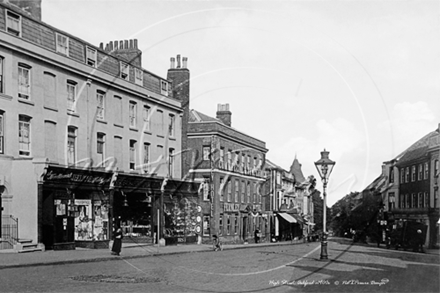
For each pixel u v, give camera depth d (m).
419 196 33.34
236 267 14.48
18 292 9.80
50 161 21.56
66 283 11.02
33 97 21.38
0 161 20.06
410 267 14.84
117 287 10.47
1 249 19.81
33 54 21.20
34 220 20.47
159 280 11.40
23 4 22.14
